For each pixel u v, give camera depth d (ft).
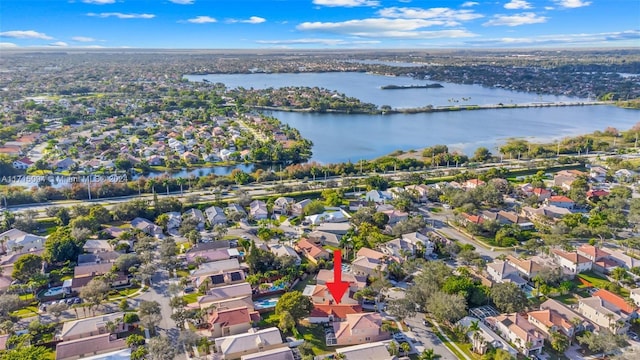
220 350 381.40
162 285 500.33
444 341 403.95
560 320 412.77
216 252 556.92
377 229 636.07
